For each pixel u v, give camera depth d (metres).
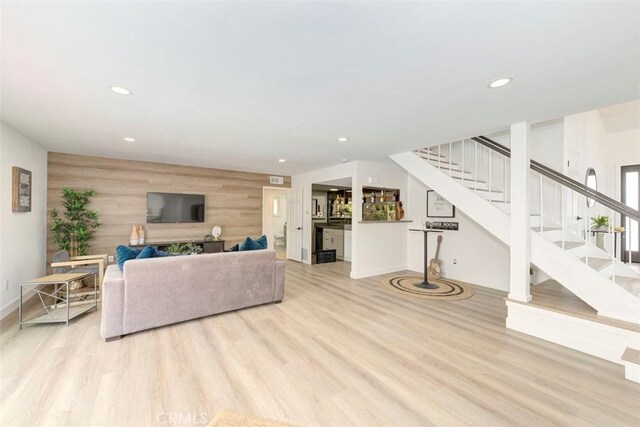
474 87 2.12
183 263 3.01
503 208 3.68
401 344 2.61
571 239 3.71
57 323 3.00
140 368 2.16
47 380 1.99
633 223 5.71
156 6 1.26
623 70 1.85
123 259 3.01
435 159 4.54
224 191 6.48
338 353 2.44
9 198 3.28
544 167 3.19
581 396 1.88
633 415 1.70
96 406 1.74
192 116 2.81
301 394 1.88
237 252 3.48
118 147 4.24
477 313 3.42
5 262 3.21
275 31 1.45
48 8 1.27
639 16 1.31
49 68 1.86
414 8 1.27
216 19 1.36
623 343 2.29
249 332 2.85
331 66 1.82
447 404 1.80
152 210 5.54
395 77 1.97
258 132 3.38
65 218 4.71
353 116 2.78
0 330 2.83
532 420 1.66
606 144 5.71
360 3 1.24
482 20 1.36
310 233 6.64
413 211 5.92
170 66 1.83
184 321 3.09
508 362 2.31
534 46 1.58
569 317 2.57
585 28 1.41
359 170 5.27
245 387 1.95
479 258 4.75
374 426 1.61
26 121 3.02
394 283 4.81
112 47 1.61
